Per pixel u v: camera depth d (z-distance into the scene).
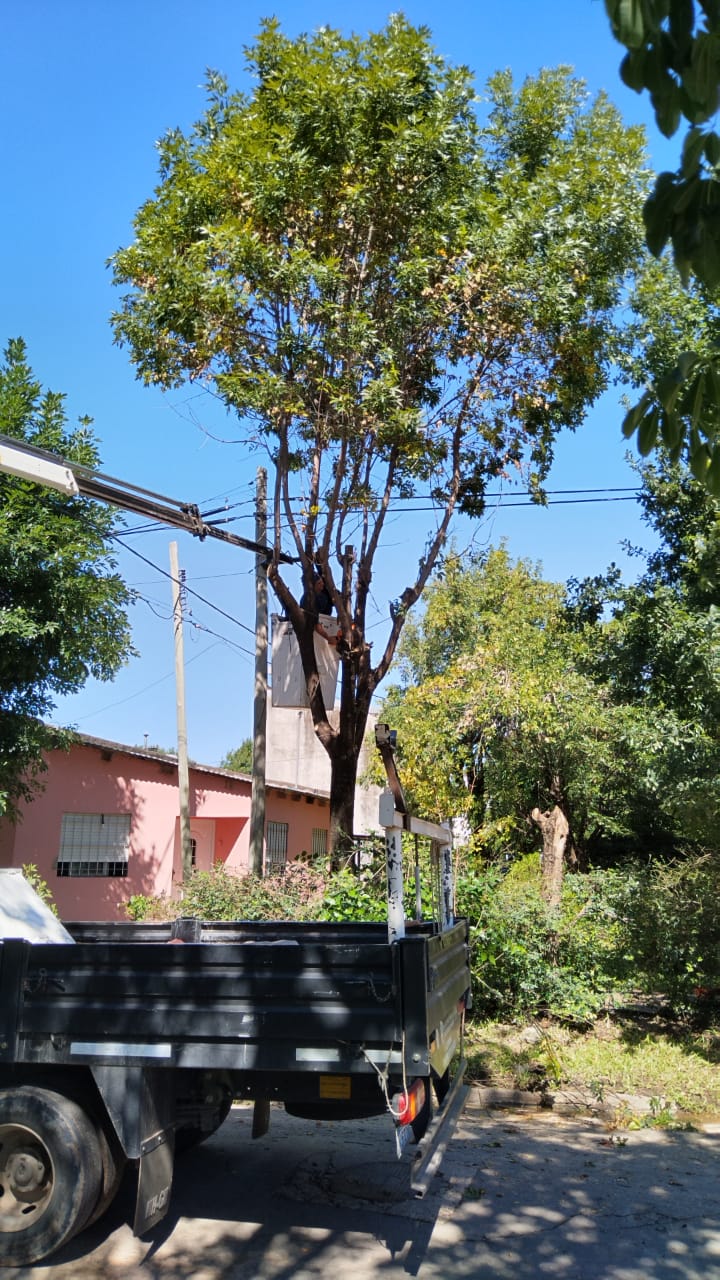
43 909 6.27
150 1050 4.94
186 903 11.97
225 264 12.02
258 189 12.05
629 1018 11.08
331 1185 6.06
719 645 9.44
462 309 12.80
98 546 11.88
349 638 12.97
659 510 12.40
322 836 28.59
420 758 16.70
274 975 4.86
